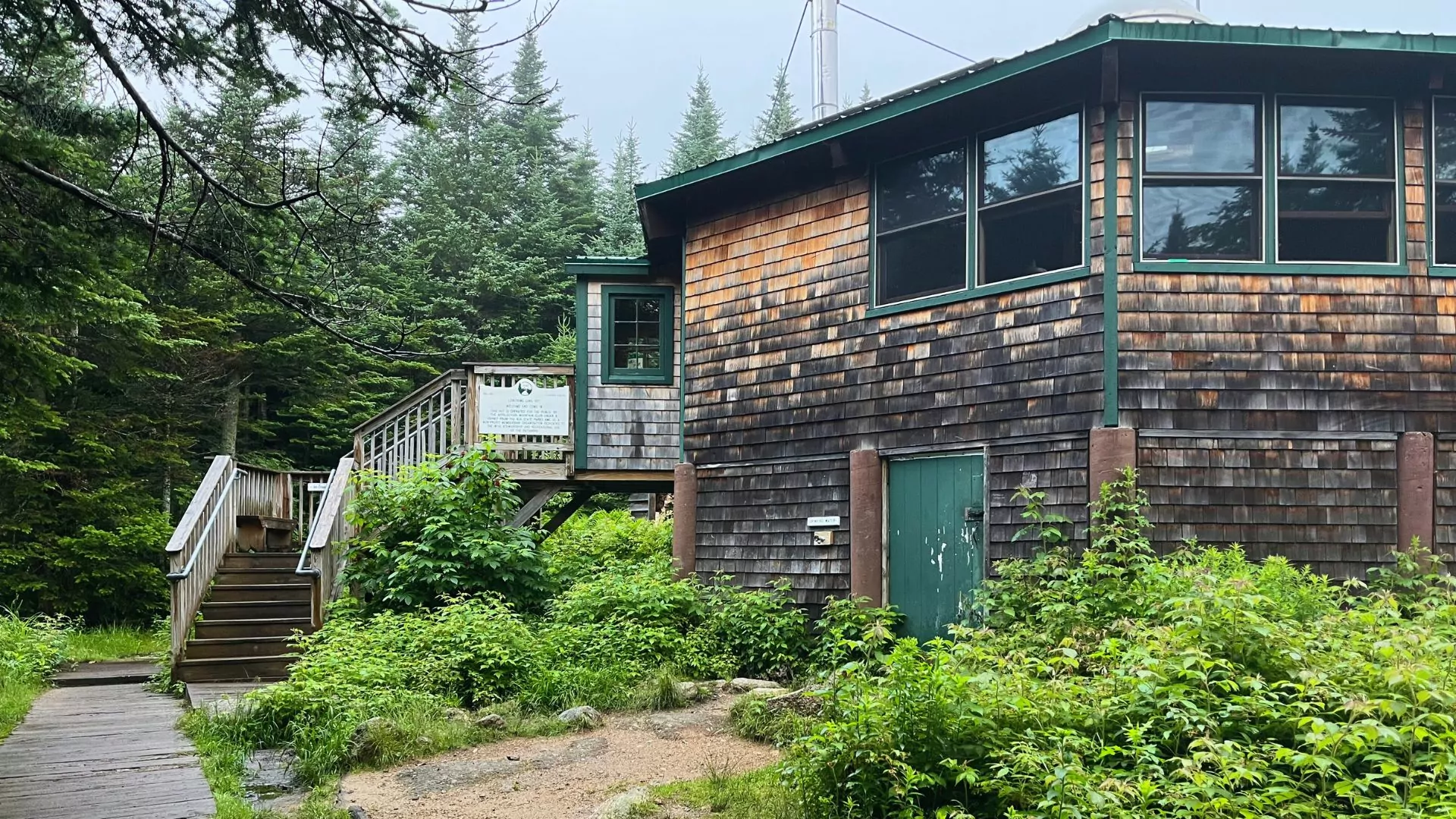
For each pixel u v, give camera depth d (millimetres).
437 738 7336
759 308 11305
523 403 13320
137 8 6145
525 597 11555
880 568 9938
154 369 18906
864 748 4859
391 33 6266
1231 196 8680
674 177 11531
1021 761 4285
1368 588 8172
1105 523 8258
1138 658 4973
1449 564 8234
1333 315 8508
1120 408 8336
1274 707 4684
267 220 6996
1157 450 8344
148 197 7660
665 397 13602
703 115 46625
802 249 10922
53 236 6988
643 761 6902
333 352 23609
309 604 11641
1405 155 8680
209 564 12016
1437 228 8703
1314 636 5488
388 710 7730
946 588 9398
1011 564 8516
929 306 9703
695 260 12109
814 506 10508
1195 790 3957
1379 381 8445
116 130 6938
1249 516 8312
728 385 11531
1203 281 8500
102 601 17797
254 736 7797
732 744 7309
